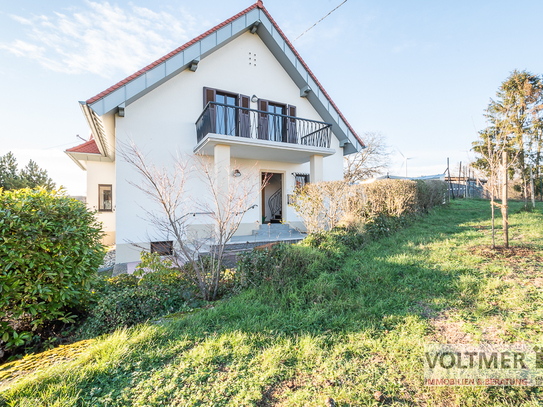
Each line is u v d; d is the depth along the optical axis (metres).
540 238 5.76
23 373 2.33
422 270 4.33
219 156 7.62
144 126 7.98
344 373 2.19
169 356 2.46
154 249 7.81
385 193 8.30
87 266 3.65
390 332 2.80
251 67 9.88
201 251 6.80
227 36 8.61
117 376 2.17
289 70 10.58
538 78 12.27
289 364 2.33
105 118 7.15
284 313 3.37
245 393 1.94
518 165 12.64
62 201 3.51
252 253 4.62
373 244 6.27
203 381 2.10
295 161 10.74
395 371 2.21
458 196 20.53
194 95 8.79
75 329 3.44
